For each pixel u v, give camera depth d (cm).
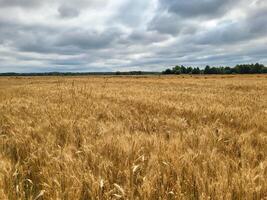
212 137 458
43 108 766
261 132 521
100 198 259
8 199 250
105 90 1634
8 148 401
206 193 258
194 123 609
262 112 773
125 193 258
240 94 1574
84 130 501
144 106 887
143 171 309
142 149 373
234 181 271
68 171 293
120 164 319
